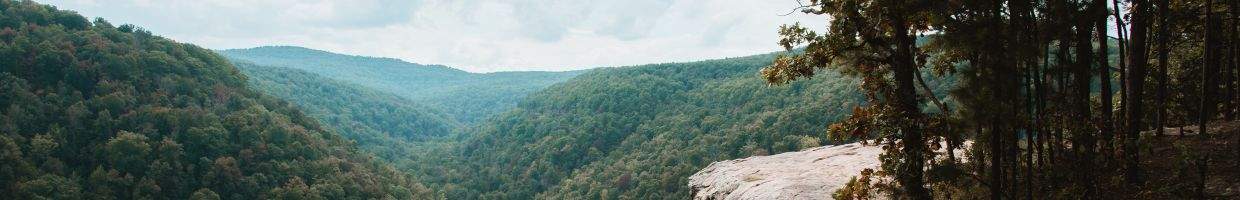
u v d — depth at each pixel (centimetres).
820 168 1094
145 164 7169
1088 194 663
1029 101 644
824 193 914
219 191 7438
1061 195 654
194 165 7469
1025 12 607
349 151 10700
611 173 11325
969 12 629
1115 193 687
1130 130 866
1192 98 1275
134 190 6712
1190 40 1265
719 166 1312
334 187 8131
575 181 11938
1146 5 860
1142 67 862
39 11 10038
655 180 9406
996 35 596
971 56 692
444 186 13375
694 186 1284
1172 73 1372
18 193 5997
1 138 6488
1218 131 1013
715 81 15812
